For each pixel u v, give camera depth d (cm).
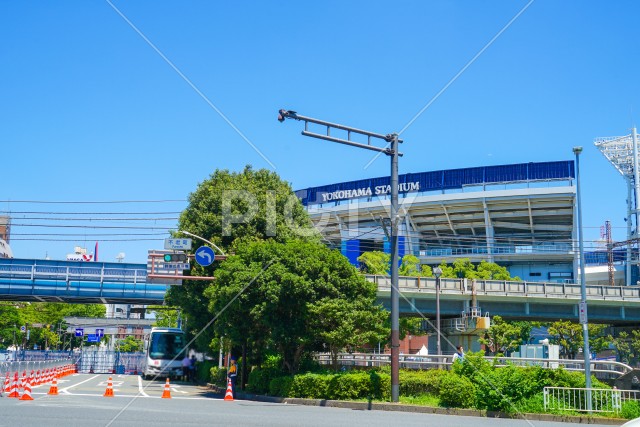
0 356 6309
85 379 4253
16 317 8075
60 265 6022
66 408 1797
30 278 5959
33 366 3816
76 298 6181
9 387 2384
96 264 6069
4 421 1415
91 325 8950
